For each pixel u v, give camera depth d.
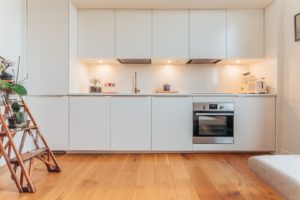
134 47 3.58
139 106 3.32
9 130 2.09
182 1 3.32
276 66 3.26
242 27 3.58
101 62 3.94
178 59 3.66
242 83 4.00
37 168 2.66
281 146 3.28
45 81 3.27
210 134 3.35
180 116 3.34
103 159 3.07
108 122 3.31
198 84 4.02
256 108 3.33
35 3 3.25
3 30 2.77
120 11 3.58
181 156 3.24
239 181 2.27
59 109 3.29
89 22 3.57
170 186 2.13
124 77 4.03
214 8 3.57
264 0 3.29
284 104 3.21
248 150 3.35
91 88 3.84
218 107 3.33
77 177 2.37
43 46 3.27
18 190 2.03
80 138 3.30
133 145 3.32
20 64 3.15
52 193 1.98
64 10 3.26
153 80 4.02
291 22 3.03
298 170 1.21
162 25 3.58
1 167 2.70
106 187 2.11
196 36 3.59
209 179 2.32
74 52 3.47
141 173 2.50
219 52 3.59
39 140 3.27
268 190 2.04
